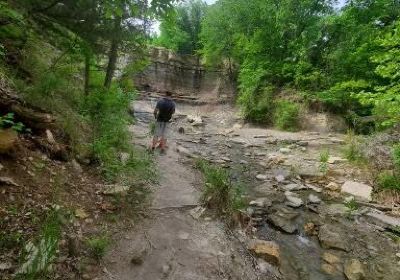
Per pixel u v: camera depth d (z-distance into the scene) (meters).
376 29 16.86
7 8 4.61
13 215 3.52
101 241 3.76
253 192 7.43
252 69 21.72
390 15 17.78
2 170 3.99
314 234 5.63
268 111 19.23
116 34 7.24
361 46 16.28
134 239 4.24
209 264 4.06
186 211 5.37
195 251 4.29
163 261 3.94
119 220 4.55
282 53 21.50
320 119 17.06
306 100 18.05
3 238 3.17
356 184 8.19
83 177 5.24
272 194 7.41
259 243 4.79
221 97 26.31
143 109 19.69
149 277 3.60
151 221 4.81
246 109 20.19
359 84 14.48
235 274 3.99
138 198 5.37
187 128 16.33
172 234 4.59
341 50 17.73
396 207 7.05
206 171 7.43
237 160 10.38
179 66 29.39
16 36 6.34
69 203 4.34
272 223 5.78
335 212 6.68
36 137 5.09
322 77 18.53
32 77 6.48
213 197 5.73
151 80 27.95
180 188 6.34
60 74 7.77
